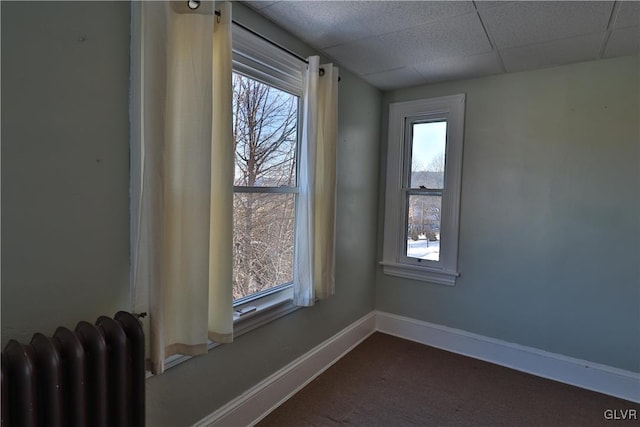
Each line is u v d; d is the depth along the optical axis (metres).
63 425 0.99
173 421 1.52
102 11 1.18
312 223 2.11
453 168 2.80
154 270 1.26
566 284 2.43
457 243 2.81
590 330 2.36
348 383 2.35
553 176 2.45
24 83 1.01
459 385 2.35
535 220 2.52
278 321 2.09
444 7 1.70
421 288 3.01
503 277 2.65
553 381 2.43
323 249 2.24
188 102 1.39
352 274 2.85
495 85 2.63
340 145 2.59
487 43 2.08
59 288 1.13
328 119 2.21
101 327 1.12
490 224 2.69
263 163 1.94
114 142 1.24
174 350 1.44
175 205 1.40
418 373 2.49
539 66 2.42
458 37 2.02
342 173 2.64
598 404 2.17
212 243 1.55
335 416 1.99
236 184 1.78
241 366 1.85
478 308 2.76
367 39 2.07
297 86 2.12
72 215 1.15
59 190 1.11
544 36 1.97
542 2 1.63
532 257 2.54
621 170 2.23
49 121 1.07
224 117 1.51
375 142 3.05
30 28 1.02
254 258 1.93
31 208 1.05
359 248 2.92
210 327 1.58
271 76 1.93
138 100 1.25
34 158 1.05
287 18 1.84
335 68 2.24
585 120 2.33
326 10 1.76
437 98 2.85
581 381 2.38
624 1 1.59
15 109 1.00
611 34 1.92
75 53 1.12
